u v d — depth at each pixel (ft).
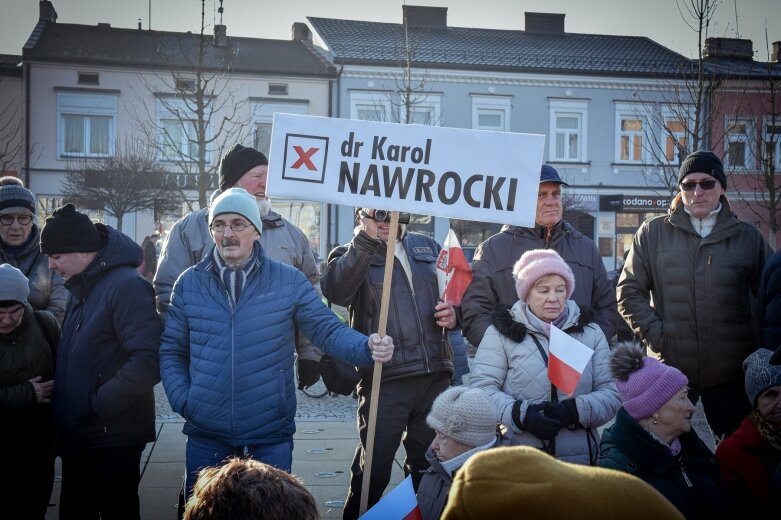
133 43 102.06
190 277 13.70
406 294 16.05
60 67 96.73
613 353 11.77
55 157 96.89
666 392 11.20
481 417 11.71
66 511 14.52
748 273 17.15
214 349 13.11
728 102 93.35
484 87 103.65
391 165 13.89
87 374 14.29
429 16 117.60
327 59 103.71
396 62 100.83
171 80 98.07
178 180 92.32
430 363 15.90
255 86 99.45
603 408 12.84
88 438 14.24
